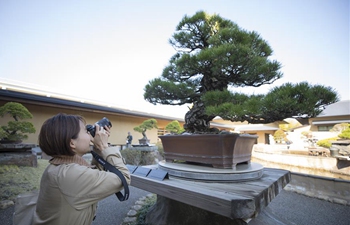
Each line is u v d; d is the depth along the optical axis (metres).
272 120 1.59
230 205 0.97
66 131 0.77
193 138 1.67
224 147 1.55
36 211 0.75
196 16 2.10
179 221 2.01
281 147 14.56
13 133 4.49
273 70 1.74
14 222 0.82
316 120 17.00
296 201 3.68
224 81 2.00
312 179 4.04
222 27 2.13
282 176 1.73
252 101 1.48
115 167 0.85
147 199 3.34
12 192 3.17
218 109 1.48
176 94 2.20
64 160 0.80
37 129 6.96
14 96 5.98
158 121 13.27
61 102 7.20
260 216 2.26
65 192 0.69
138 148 7.57
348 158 6.26
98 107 8.48
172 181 1.49
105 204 3.22
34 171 4.12
